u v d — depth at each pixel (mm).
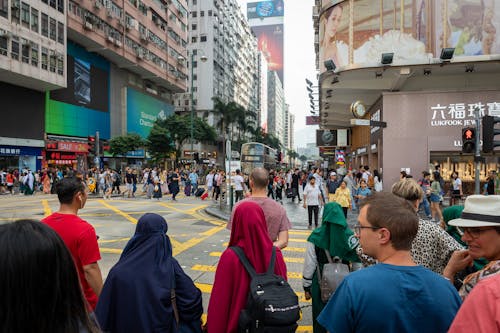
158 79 59875
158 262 2438
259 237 2441
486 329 1090
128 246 2533
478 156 9195
